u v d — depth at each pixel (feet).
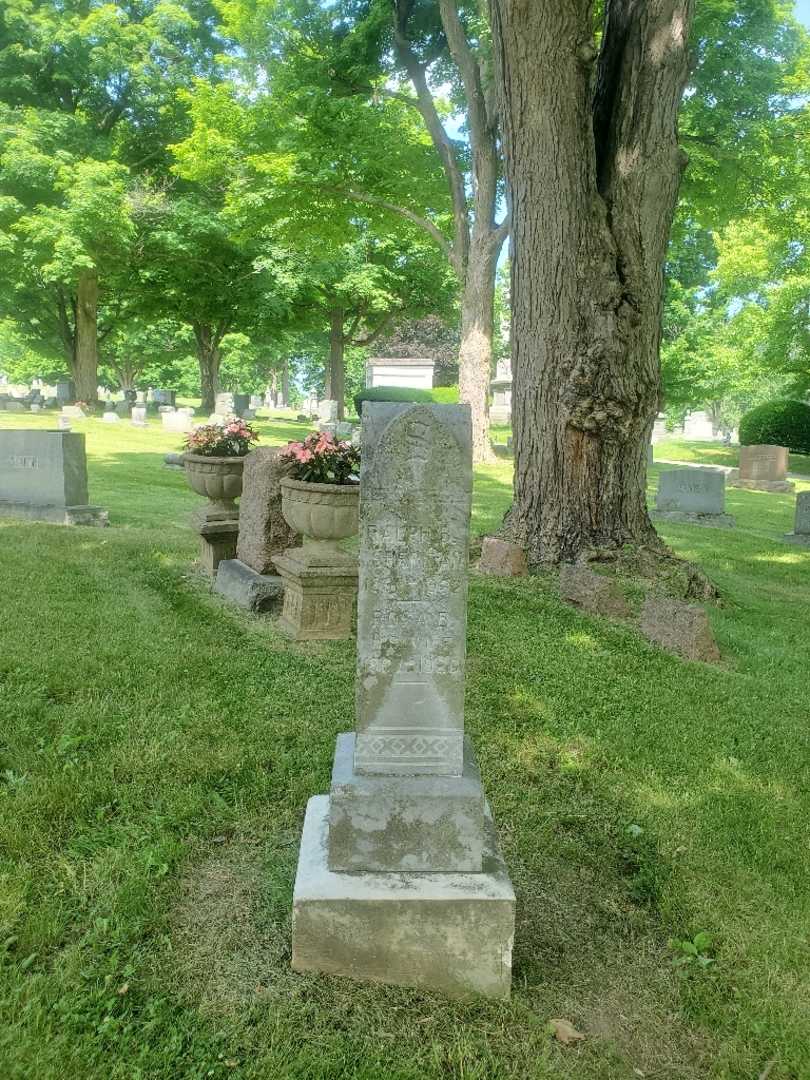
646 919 11.48
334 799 9.98
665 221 28.73
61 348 137.08
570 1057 9.00
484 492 55.62
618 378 29.25
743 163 57.77
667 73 27.40
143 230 92.12
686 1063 9.11
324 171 62.95
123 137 95.50
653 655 22.80
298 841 12.44
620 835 13.55
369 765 10.32
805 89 60.34
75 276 91.40
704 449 120.06
